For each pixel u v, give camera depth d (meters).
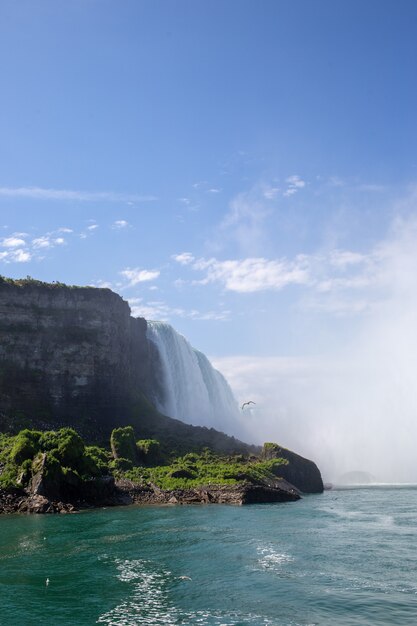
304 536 67.62
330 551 58.56
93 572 49.97
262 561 54.09
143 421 174.25
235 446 164.38
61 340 170.12
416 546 61.22
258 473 132.62
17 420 149.75
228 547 60.69
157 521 80.88
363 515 89.12
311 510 96.81
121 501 108.19
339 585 45.81
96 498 105.38
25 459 106.50
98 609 40.41
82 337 173.62
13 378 159.50
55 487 101.38
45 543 63.06
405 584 46.00
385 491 156.38
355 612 39.41
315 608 40.28
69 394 166.50
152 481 120.12
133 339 198.12
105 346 176.62
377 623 37.16
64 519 83.81
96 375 172.38
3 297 166.12
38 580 47.50
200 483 118.44
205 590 44.62
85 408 167.50
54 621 38.16
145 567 51.81
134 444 139.25
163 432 167.50
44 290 173.38
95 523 79.00
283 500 118.12
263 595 43.34
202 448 155.38
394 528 74.31
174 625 37.34
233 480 119.75
